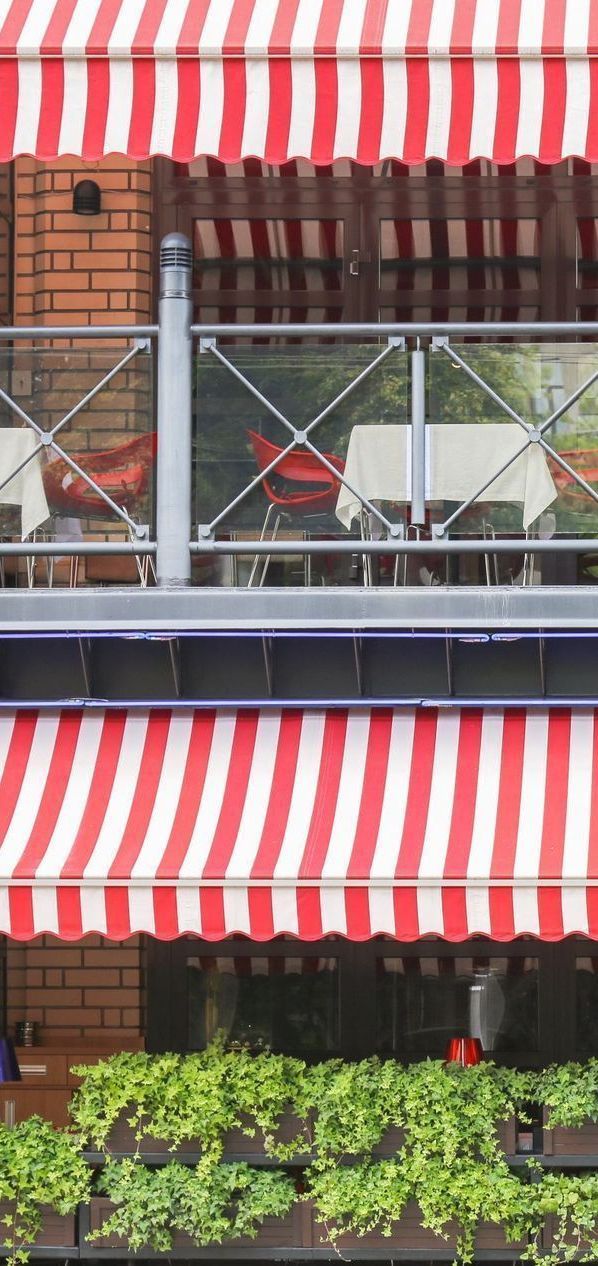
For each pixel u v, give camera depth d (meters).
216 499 14.09
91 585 14.91
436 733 14.53
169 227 17.98
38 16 13.52
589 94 12.84
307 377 14.03
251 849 13.48
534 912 13.02
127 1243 13.91
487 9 13.38
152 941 17.69
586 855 13.22
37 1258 14.91
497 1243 13.78
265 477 14.03
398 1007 17.72
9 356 14.30
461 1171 13.77
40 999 17.44
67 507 14.29
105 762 14.48
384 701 14.57
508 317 17.91
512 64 12.90
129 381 14.26
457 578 17.17
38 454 14.29
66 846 13.62
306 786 14.15
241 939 17.78
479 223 17.94
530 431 13.83
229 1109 13.96
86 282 17.34
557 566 17.48
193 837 13.67
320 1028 17.67
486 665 14.82
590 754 14.26
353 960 17.72
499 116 12.91
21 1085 17.19
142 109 13.06
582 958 17.67
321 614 13.80
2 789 14.30
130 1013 17.38
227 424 14.09
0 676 14.98
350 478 13.98
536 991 17.67
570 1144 13.80
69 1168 13.84
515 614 13.73
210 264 18.00
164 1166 14.45
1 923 13.30
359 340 17.89
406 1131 13.98
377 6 13.58
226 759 14.44
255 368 14.05
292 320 18.02
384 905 13.09
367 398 13.98
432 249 17.95
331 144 12.98
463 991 17.72
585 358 13.96
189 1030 17.66
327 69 12.98
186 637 14.91
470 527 13.95
